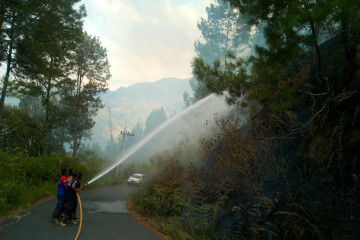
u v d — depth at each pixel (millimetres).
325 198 4473
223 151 7227
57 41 24297
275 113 6625
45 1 22297
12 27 20828
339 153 4496
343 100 5074
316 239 4195
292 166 5617
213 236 6129
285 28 5039
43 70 23062
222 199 6465
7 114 25578
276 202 4910
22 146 21984
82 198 13477
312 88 6449
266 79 5809
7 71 22000
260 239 5148
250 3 6152
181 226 7043
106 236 6332
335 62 6180
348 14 4539
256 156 6207
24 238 5770
